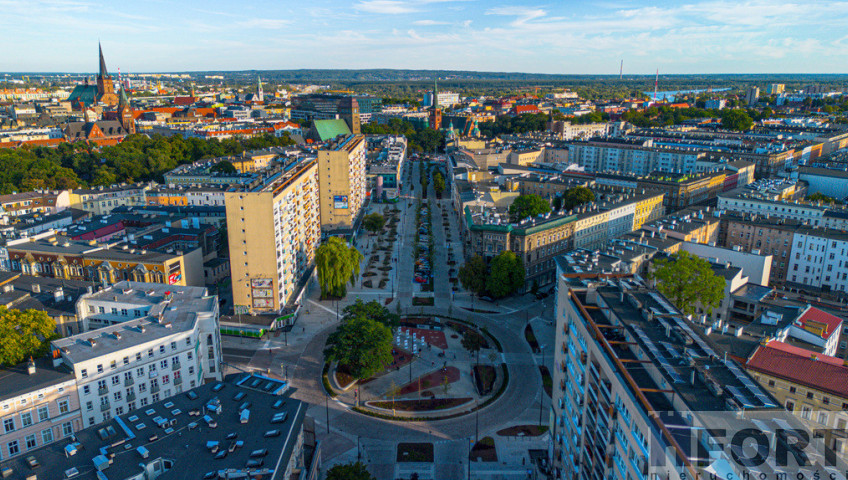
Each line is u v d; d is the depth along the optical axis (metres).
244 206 156.25
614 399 74.81
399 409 126.06
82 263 160.62
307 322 169.25
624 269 159.62
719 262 169.88
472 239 196.75
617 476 73.94
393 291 194.00
